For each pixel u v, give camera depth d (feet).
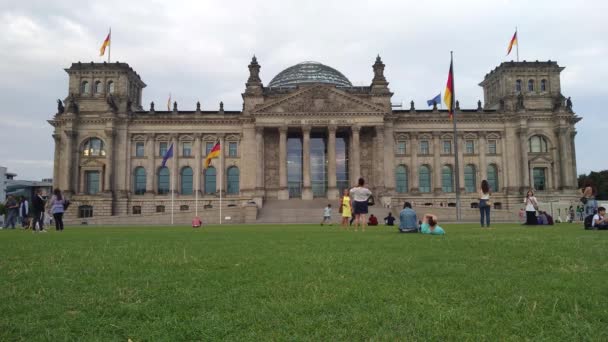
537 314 29.96
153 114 398.01
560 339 25.68
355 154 367.04
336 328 27.73
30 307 32.63
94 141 392.88
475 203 393.29
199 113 396.78
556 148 397.80
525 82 409.49
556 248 63.93
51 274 45.80
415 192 392.27
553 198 388.37
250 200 344.28
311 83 406.41
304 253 63.31
